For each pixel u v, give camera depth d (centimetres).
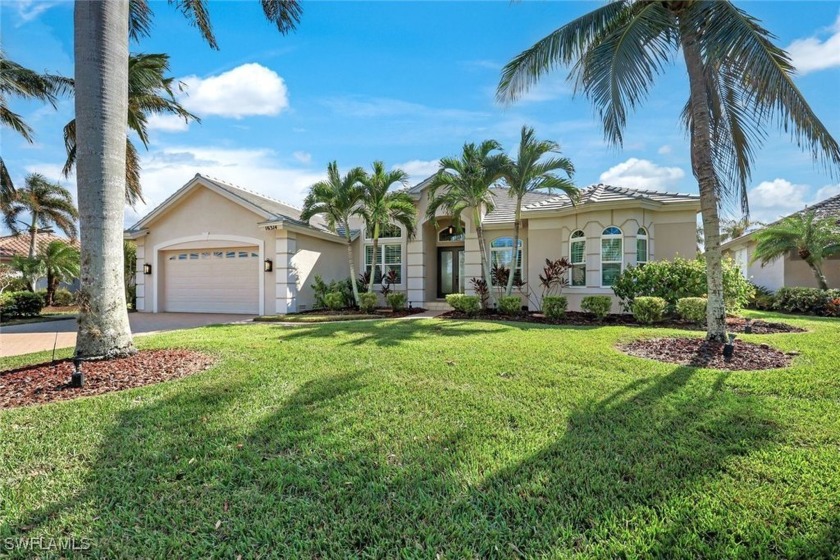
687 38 775
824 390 491
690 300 1070
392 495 282
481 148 1354
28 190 2352
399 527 249
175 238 1791
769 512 259
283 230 1602
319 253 1820
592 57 836
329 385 537
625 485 291
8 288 2075
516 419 416
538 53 893
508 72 945
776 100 723
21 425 403
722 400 462
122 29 682
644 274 1234
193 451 348
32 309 1678
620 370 604
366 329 1064
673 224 1447
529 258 1602
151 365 639
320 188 1541
